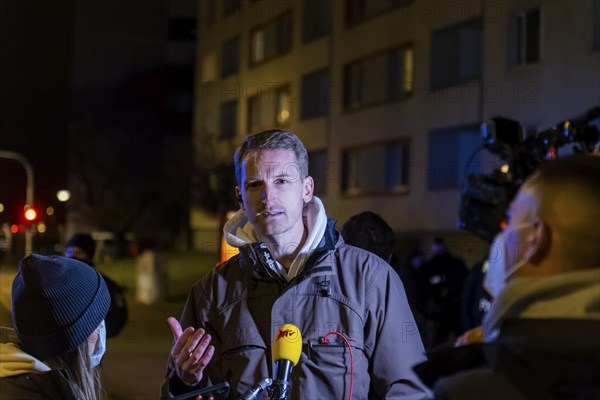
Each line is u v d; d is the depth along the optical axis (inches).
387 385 112.7
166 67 1702.8
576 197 62.4
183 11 1723.7
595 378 59.7
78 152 1749.5
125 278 1088.8
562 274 62.8
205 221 1370.6
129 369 409.4
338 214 1037.8
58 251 1579.7
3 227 1739.7
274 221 116.0
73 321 88.8
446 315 303.9
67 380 85.9
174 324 103.6
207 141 1309.1
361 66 1019.3
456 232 847.1
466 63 856.3
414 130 907.4
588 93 677.3
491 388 61.9
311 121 1099.9
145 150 1686.8
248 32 1257.4
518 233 65.9
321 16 1096.2
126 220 1738.4
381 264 117.6
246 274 117.3
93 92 1748.3
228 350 114.7
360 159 1013.2
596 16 671.1
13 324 90.3
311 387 109.6
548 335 61.4
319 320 112.3
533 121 734.5
